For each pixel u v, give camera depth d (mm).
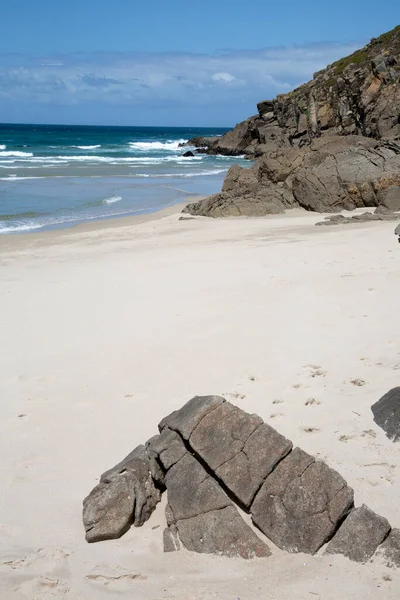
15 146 83125
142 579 4387
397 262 12359
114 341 9320
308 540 4535
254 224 22266
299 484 4805
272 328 9109
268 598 4062
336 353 7949
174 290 11906
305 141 61656
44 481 5723
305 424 6227
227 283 12055
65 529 5035
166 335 9336
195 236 19641
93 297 11891
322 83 64688
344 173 25500
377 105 52562
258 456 5035
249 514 4902
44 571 4520
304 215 24641
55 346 9312
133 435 6465
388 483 5133
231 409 5406
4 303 11789
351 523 4500
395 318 8922
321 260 13320
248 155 68875
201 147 87250
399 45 63125
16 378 8180
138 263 14914
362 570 4227
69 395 7562
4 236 20578
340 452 5641
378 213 22656
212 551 4605
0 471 5906
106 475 5324
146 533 4945
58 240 19812
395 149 26938
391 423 5941
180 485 5047
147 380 7793
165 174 46625
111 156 69562
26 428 6773
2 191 32875
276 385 7219
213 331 9273
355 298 10047
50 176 41656
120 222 24359
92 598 4211
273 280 11891
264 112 70750
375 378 7074
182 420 5414
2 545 4855
